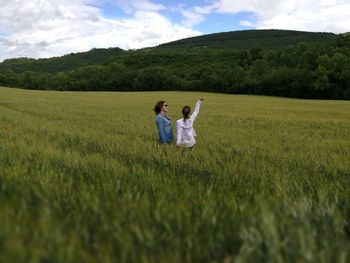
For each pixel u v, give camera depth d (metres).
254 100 72.44
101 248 3.09
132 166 7.90
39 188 4.58
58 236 2.92
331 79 107.44
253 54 160.75
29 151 8.91
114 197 4.60
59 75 158.75
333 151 13.30
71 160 8.05
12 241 2.67
